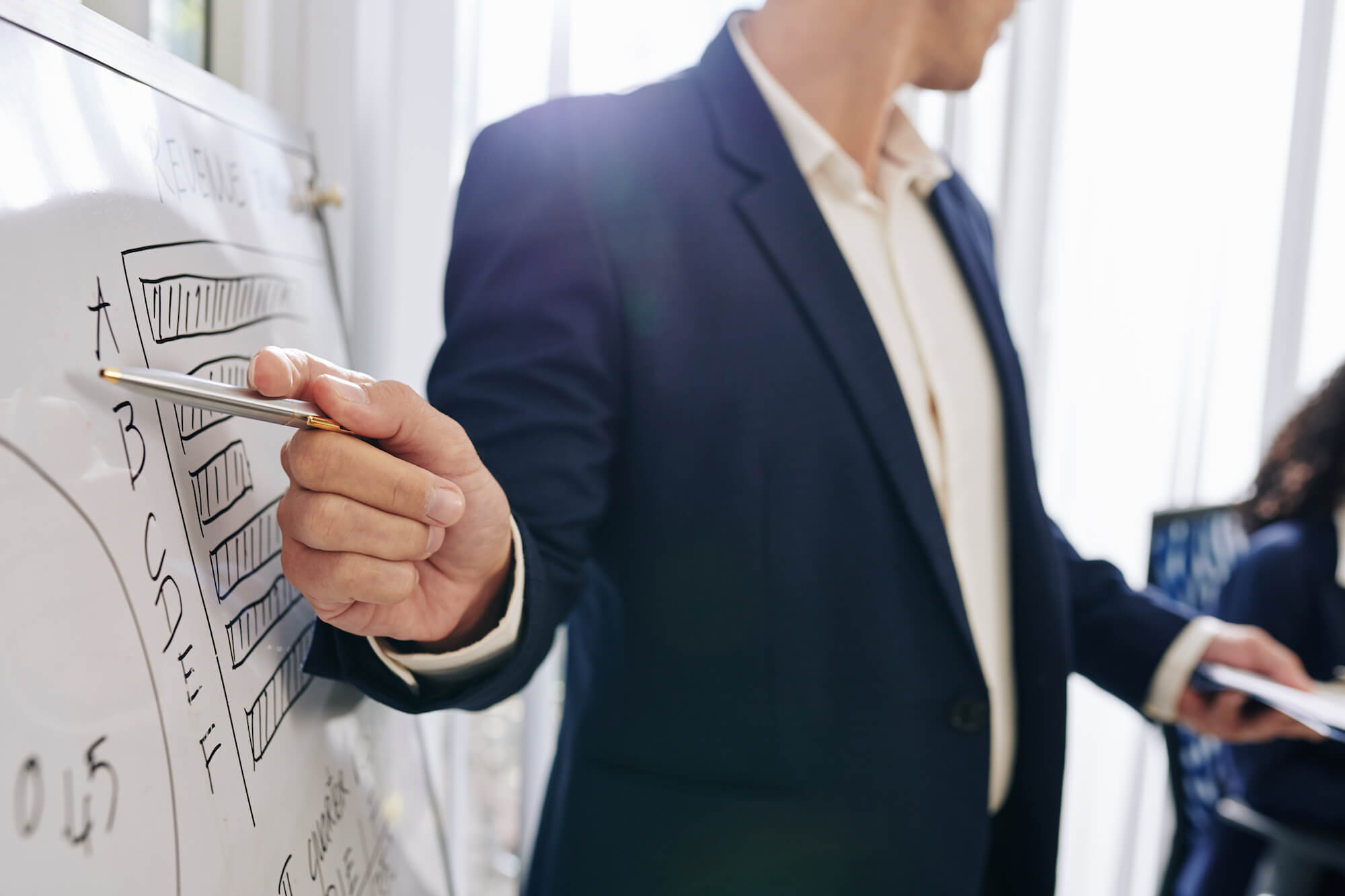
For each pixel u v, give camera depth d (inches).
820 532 22.9
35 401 9.8
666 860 22.9
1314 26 51.2
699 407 22.5
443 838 27.7
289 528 12.9
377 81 34.3
